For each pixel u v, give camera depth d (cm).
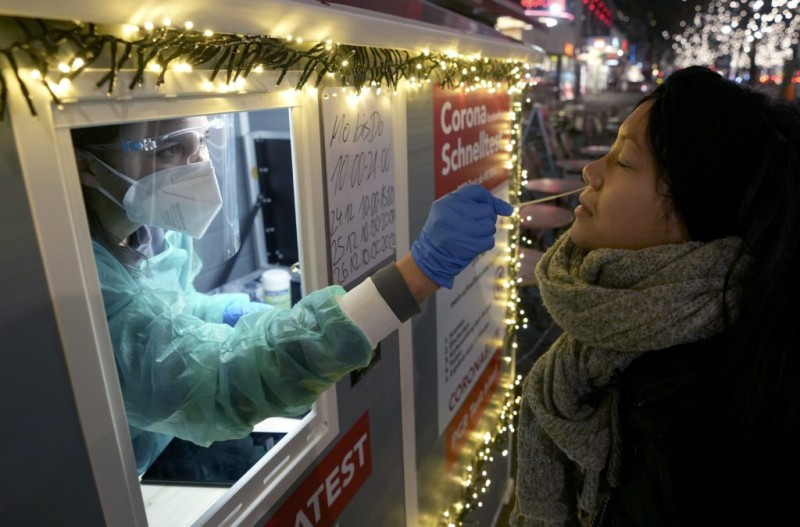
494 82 205
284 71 87
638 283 80
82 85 61
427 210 165
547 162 910
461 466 217
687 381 76
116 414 73
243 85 85
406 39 119
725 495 72
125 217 97
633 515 82
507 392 275
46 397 62
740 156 74
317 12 85
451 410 200
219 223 129
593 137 1196
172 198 91
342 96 115
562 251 97
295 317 91
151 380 86
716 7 1414
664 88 81
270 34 79
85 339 66
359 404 135
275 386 88
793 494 70
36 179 58
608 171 87
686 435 75
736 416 71
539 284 94
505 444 271
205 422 91
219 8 67
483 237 92
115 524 73
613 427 87
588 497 93
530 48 233
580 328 82
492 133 218
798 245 69
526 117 796
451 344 194
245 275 229
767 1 988
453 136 179
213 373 88
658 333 76
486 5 196
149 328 88
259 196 230
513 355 278
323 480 122
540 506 108
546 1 250
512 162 249
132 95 67
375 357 141
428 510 188
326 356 87
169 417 89
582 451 89
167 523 98
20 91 56
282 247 237
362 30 100
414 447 170
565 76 1838
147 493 107
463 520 215
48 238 60
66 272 63
